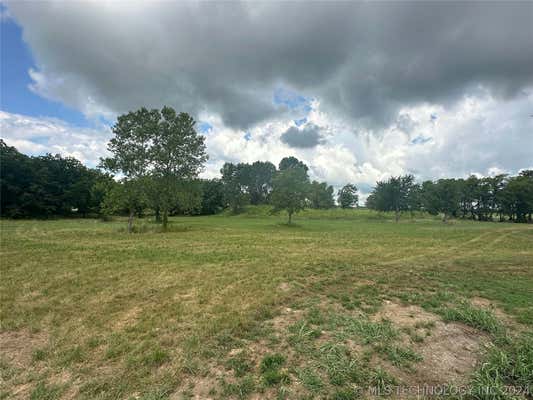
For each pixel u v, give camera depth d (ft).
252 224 123.85
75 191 180.75
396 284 26.89
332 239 67.77
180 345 14.70
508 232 89.51
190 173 97.55
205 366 12.77
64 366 12.81
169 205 95.30
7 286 25.67
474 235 79.66
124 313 19.44
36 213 169.68
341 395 10.59
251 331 16.48
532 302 21.50
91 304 21.25
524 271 32.89
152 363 12.99
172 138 91.61
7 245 49.60
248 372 12.31
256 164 319.27
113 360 13.30
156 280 28.19
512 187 199.31
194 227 100.89
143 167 86.89
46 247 48.14
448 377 11.85
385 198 180.45
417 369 12.41
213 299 22.50
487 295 23.26
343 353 13.55
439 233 85.81
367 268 34.14
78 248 47.70
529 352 13.14
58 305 20.97
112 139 84.17
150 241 59.52
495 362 12.72
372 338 15.08
